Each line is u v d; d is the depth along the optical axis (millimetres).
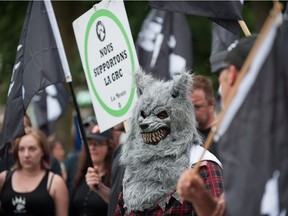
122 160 7785
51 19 9672
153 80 7840
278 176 5027
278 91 5105
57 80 9625
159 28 13172
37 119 16438
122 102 8648
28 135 10984
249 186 5031
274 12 5023
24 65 9867
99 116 9039
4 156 9992
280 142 5062
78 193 10875
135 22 24625
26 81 9812
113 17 8656
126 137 7820
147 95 7625
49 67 9680
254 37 5785
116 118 8781
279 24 5031
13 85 9930
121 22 8547
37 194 10828
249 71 5141
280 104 5098
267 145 5051
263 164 5031
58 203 10883
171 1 9367
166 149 7449
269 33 5059
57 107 16312
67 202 10945
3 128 9930
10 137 9852
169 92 7566
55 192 10883
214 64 9023
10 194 10898
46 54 9695
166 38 13141
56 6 25703
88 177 9719
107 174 10891
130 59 8477
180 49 13133
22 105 9812
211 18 9234
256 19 22250
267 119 5082
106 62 8844
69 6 25750
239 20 9062
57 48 9648
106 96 8898
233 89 5188
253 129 5090
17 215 10891
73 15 25828
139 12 24766
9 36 26406
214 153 8375
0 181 11062
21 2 26344
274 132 5070
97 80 9023
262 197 5000
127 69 8531
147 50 13148
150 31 13188
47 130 16484
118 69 8664
